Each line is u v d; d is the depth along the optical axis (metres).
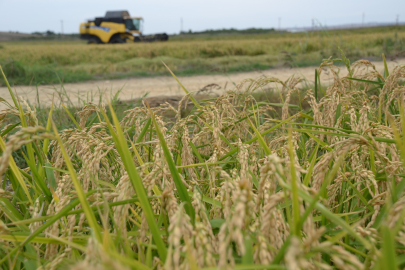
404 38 22.41
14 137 0.84
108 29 43.50
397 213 0.86
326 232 1.17
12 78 13.19
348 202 1.49
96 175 1.24
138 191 0.94
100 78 15.88
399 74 1.92
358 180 1.41
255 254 0.95
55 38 124.62
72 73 15.86
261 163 1.59
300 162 1.82
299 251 0.58
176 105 6.26
